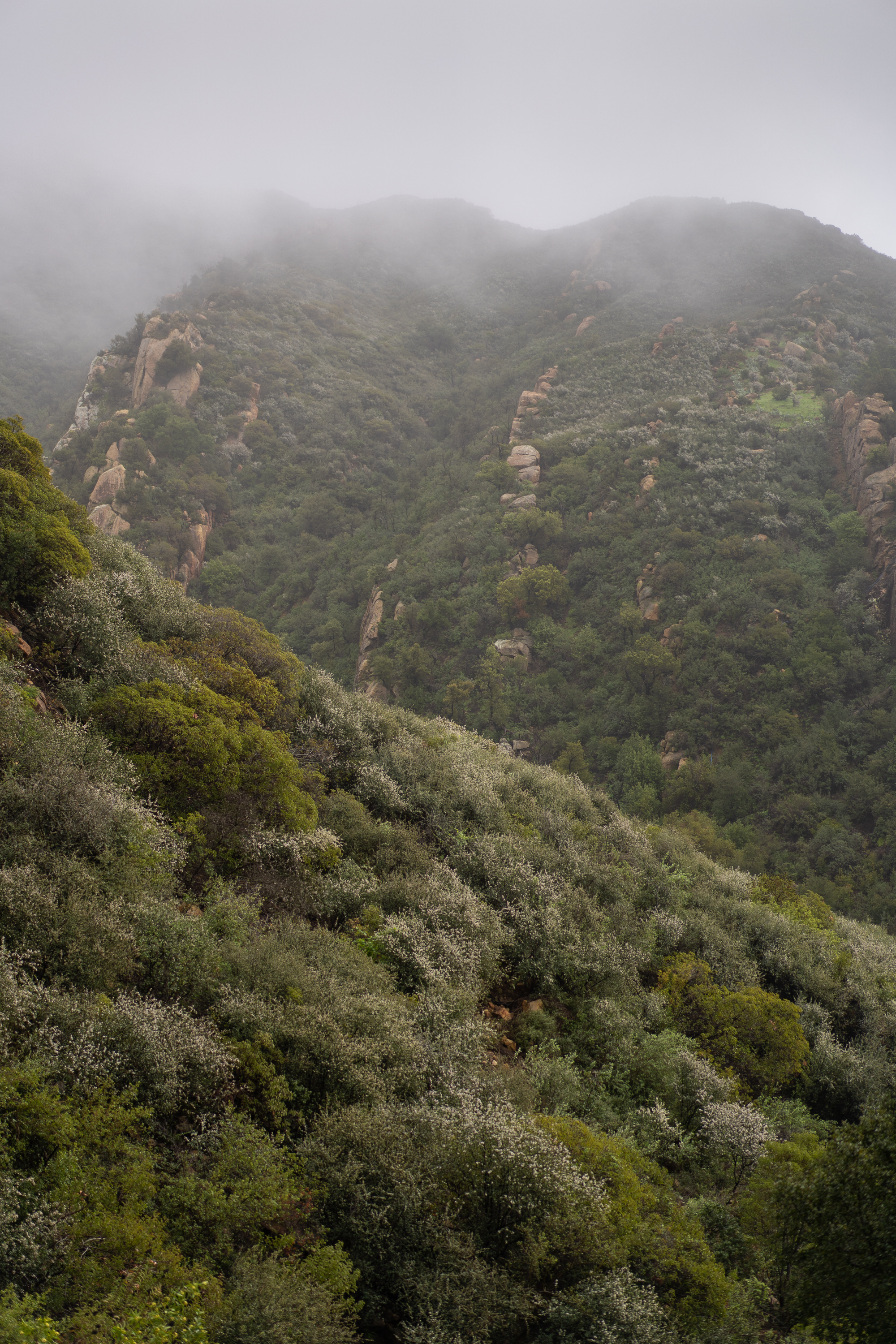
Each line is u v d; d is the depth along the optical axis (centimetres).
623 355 10188
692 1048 1121
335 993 743
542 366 11331
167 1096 544
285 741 1316
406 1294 509
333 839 1123
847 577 5644
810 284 11612
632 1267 610
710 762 5022
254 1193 498
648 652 5544
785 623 5562
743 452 6950
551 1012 1093
